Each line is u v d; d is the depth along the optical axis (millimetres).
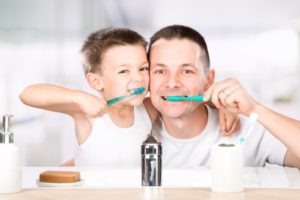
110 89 2006
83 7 2037
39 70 2037
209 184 1382
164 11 2021
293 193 1110
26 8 2041
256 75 2021
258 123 1993
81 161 2023
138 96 1997
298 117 2012
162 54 1989
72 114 2014
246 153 1999
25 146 2031
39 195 1084
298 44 2008
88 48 2016
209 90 1909
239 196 1068
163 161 1996
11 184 1104
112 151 2008
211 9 2021
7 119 1117
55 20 2041
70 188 1177
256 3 2023
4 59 2035
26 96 2018
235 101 1863
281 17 2018
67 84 2033
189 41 1994
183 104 1980
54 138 2027
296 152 1864
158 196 1069
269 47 2021
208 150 1986
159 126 2004
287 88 2021
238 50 2023
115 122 2004
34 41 2039
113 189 1152
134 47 1997
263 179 1454
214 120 1987
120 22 2021
